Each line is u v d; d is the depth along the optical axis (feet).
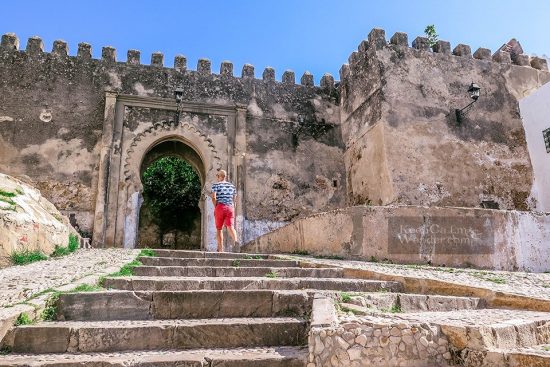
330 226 29.14
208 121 46.03
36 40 44.01
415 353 9.02
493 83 44.83
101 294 12.47
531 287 16.10
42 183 40.52
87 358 9.61
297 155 47.91
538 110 42.70
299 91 50.37
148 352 10.37
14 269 17.20
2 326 10.10
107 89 44.37
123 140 43.04
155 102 44.93
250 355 9.91
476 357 8.61
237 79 48.67
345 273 19.03
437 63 43.62
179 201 71.67
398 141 40.01
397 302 13.66
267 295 13.10
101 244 39.34
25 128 41.42
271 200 45.73
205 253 24.64
